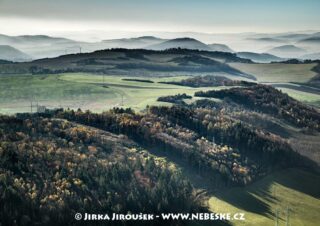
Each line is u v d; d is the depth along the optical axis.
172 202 157.75
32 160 157.25
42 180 148.62
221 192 184.50
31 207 135.38
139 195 154.62
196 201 168.12
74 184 150.25
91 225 136.88
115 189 155.12
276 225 157.88
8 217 130.38
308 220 171.00
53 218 135.50
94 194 149.25
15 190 138.12
